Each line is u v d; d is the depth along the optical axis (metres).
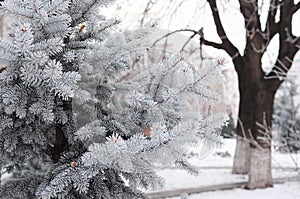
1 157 1.63
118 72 1.68
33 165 1.90
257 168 7.42
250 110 7.94
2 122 1.45
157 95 1.58
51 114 1.39
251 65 7.60
